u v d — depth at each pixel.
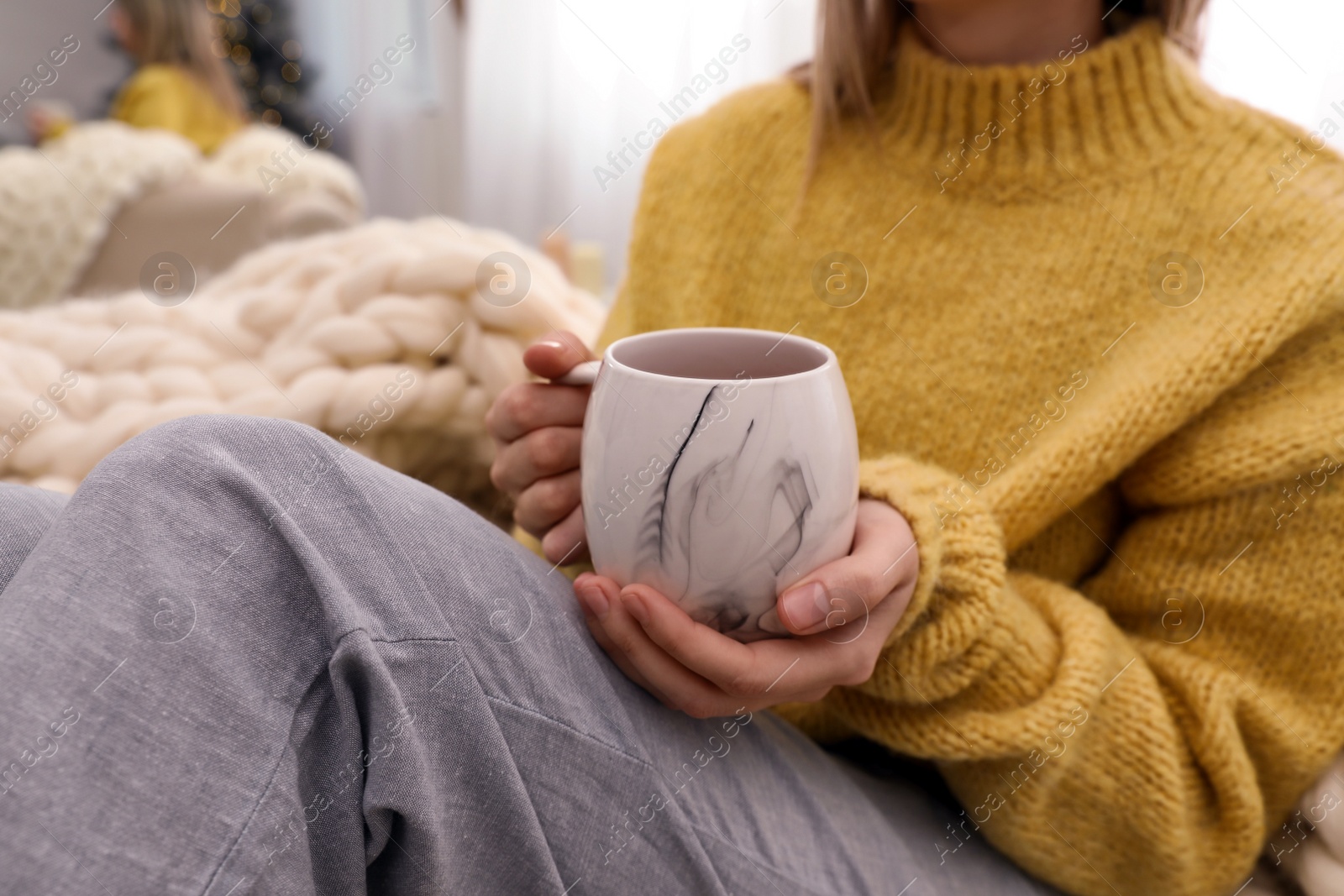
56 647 0.30
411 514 0.38
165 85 1.90
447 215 2.85
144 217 1.26
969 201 0.62
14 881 0.27
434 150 2.81
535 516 0.51
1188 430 0.54
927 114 0.63
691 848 0.40
